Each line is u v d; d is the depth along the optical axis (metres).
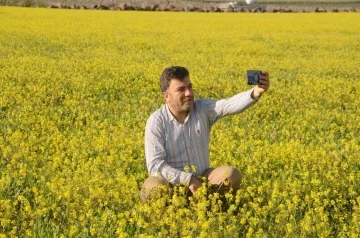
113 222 5.27
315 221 5.33
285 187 6.20
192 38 25.91
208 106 5.89
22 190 6.25
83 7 52.75
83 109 10.69
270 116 10.48
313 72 16.83
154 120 5.84
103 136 8.00
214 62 18.27
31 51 20.31
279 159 7.27
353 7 60.41
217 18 39.72
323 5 63.09
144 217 5.33
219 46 23.11
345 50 23.28
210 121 5.93
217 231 5.03
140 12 46.12
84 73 14.98
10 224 5.30
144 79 14.17
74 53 20.12
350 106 11.86
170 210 5.13
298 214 5.69
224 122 9.79
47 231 5.22
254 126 9.59
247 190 5.94
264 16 42.69
